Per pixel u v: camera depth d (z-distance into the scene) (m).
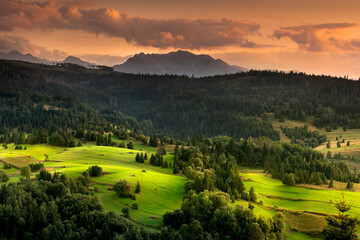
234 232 85.94
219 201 96.94
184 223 88.62
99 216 84.56
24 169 121.06
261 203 121.12
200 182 118.94
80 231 79.50
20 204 85.00
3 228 79.31
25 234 78.00
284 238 92.56
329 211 112.75
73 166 150.00
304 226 102.06
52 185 98.19
